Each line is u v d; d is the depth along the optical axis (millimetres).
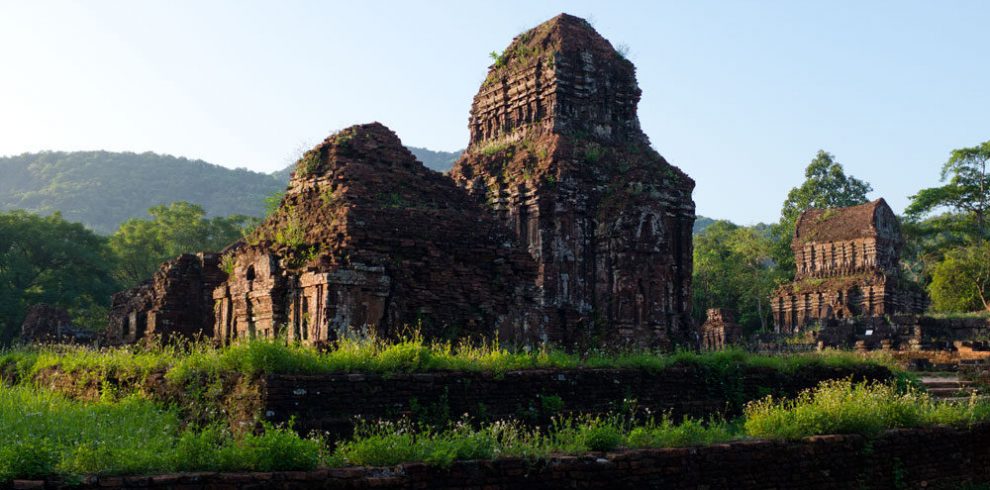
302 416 14086
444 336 21359
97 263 60844
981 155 76312
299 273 21125
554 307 27438
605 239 29125
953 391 25812
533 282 23953
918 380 26781
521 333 23203
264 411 13758
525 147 31297
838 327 51969
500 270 23156
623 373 19484
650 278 28625
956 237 79625
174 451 10391
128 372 18375
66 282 58875
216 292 24609
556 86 31328
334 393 14523
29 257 58812
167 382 16719
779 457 13945
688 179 32062
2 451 9148
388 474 10336
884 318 49656
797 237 71688
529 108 32406
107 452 10125
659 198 30578
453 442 11555
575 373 18391
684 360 21859
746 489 13422
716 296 78562
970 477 17281
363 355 15945
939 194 76812
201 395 15586
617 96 33188
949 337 46812
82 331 40531
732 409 21656
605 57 33219
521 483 11258
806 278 68875
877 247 66375
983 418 18406
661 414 19859
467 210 24453
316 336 19750
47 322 39844
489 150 32719
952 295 59594
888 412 17000
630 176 30047
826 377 24500
